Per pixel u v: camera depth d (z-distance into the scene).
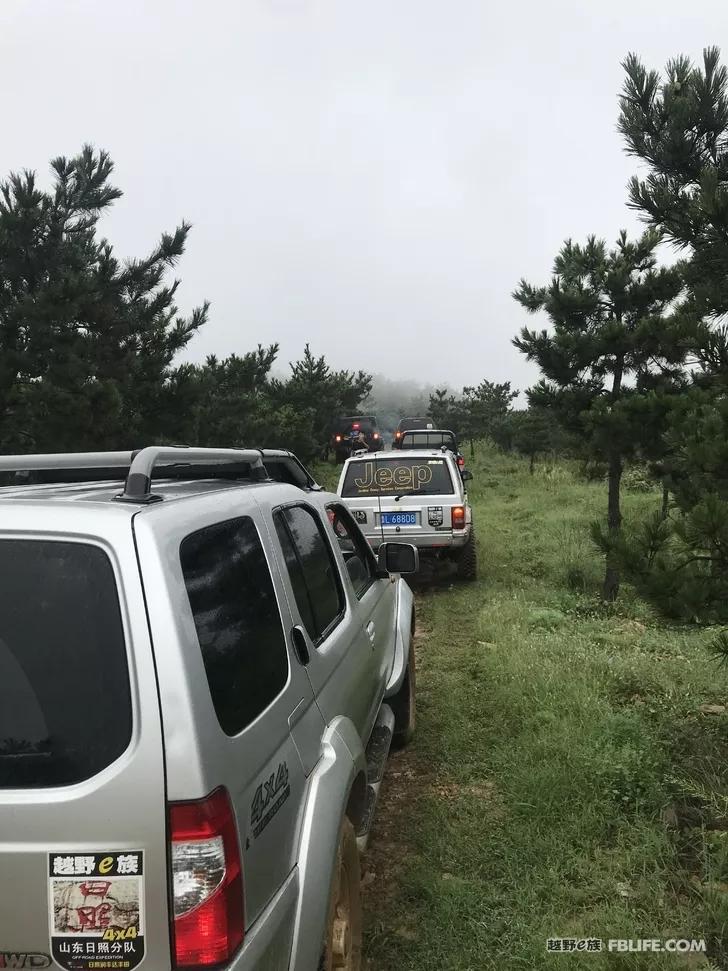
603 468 10.86
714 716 5.26
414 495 10.02
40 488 2.46
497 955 3.03
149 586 1.74
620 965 2.93
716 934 3.09
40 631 1.73
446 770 4.71
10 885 1.62
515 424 30.25
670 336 5.16
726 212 4.64
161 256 11.81
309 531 3.21
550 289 10.46
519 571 11.52
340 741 2.62
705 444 4.16
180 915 1.62
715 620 3.99
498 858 3.73
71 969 1.62
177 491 2.38
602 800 4.09
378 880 3.62
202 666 1.78
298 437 22.19
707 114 4.85
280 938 1.91
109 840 1.62
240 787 1.81
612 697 5.71
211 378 13.73
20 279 10.73
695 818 3.99
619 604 9.26
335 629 3.15
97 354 10.55
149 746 1.65
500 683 6.03
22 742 1.68
